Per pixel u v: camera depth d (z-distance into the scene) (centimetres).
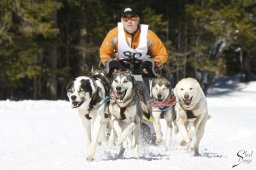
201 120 864
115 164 747
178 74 3331
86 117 834
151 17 2961
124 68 899
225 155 872
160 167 718
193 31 3334
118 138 805
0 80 2816
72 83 803
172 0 3250
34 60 2730
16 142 1073
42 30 2630
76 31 3108
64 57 3262
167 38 3212
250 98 2927
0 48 2677
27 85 3575
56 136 1160
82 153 897
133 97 822
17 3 2608
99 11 2938
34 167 741
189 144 865
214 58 3731
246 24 3134
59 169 722
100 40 3000
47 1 2645
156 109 1016
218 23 3156
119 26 930
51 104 1998
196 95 834
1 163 787
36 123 1384
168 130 1011
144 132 1044
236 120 1417
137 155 834
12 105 1922
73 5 2883
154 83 1043
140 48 927
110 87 845
